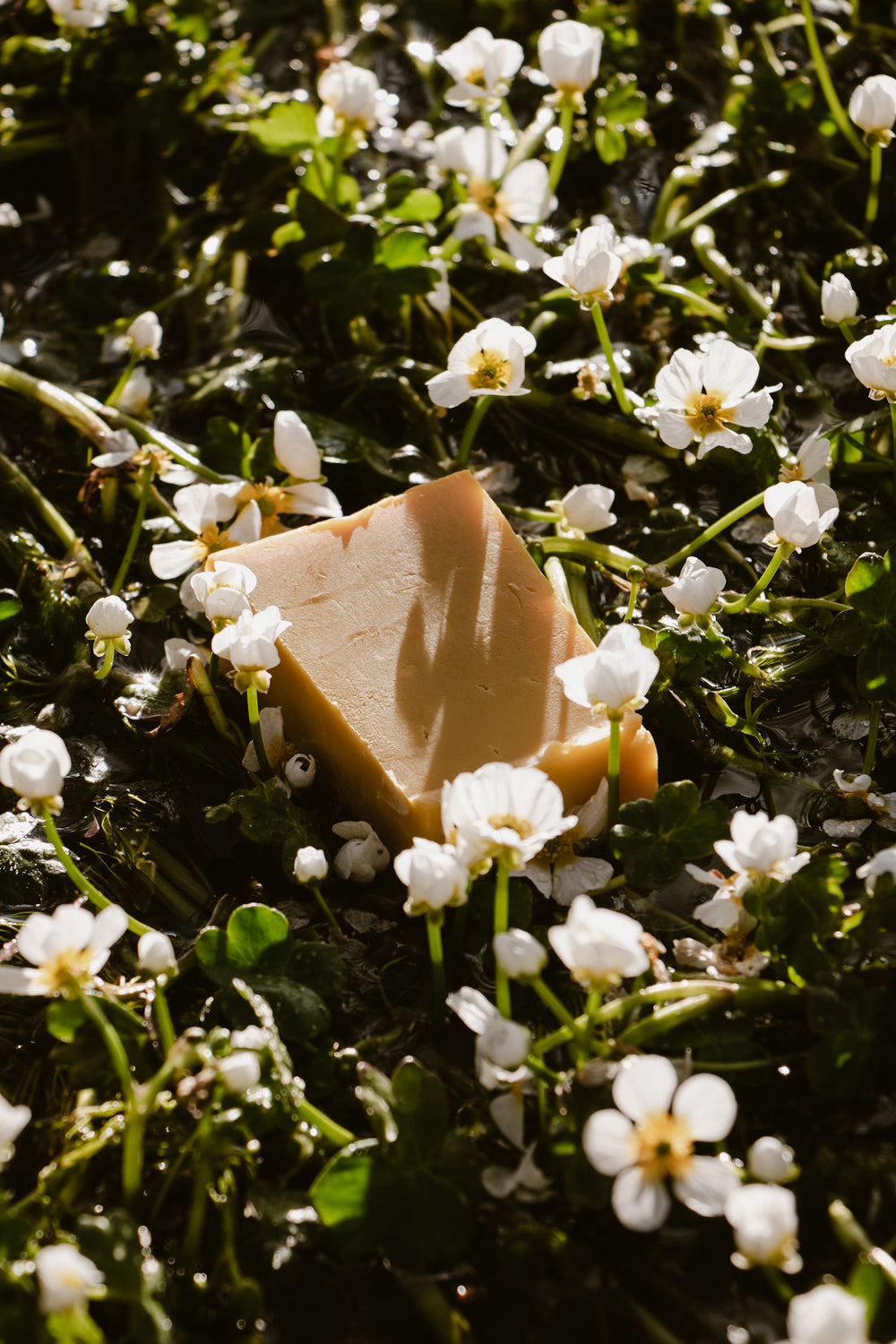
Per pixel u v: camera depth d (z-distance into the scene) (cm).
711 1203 53
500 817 56
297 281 74
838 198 75
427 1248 54
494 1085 55
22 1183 56
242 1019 57
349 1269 55
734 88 76
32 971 55
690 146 77
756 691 63
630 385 69
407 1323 54
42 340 72
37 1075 58
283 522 66
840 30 79
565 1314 54
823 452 63
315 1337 54
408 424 69
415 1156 55
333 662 60
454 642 61
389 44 82
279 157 76
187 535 66
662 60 80
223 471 67
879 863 57
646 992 56
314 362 71
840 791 61
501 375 63
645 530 66
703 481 68
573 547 65
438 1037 58
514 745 60
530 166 70
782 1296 53
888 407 67
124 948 59
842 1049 56
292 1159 56
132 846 61
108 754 63
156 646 65
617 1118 53
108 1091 56
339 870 60
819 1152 55
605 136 75
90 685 64
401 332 72
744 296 72
